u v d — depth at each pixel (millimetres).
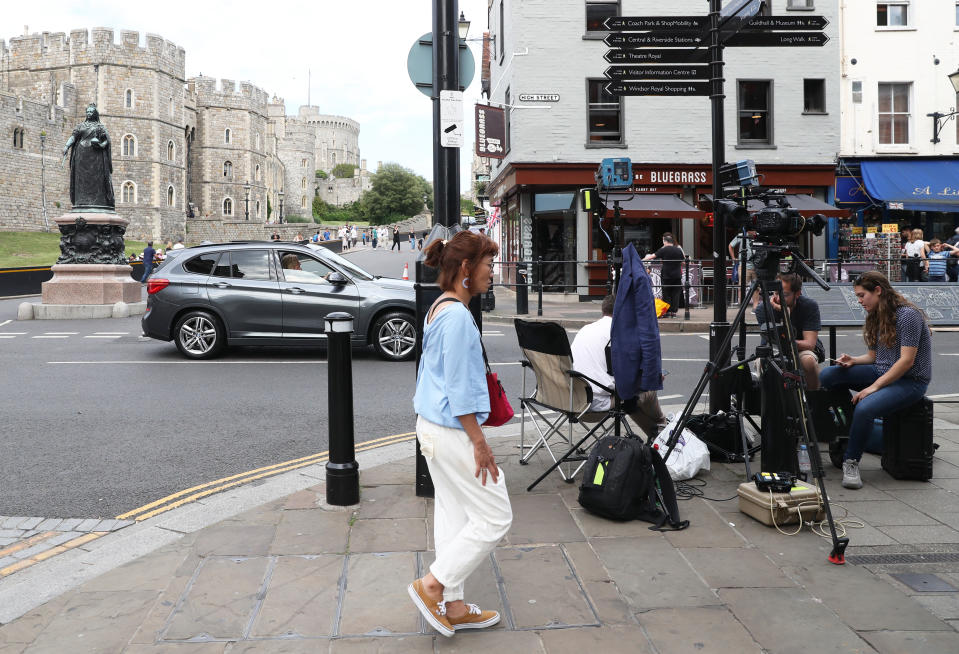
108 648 2861
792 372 4070
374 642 2908
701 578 3457
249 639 2930
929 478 4930
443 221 4570
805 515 4117
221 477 5285
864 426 4758
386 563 3637
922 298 7336
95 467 5516
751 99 21000
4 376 9203
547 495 4684
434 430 2883
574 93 20781
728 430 5391
